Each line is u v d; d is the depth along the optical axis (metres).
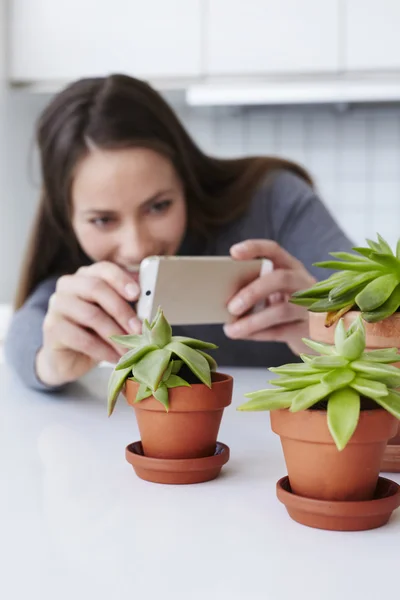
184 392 0.53
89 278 0.92
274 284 0.99
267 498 0.52
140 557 0.42
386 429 0.44
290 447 0.46
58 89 2.56
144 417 0.55
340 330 0.46
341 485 0.45
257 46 2.43
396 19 2.37
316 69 2.42
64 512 0.49
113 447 0.67
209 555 0.42
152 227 1.31
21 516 0.49
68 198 1.31
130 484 0.56
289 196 1.59
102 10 2.49
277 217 1.58
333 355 0.46
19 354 0.99
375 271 0.56
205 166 1.52
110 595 0.36
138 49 2.49
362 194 2.87
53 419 0.80
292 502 0.46
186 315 0.96
